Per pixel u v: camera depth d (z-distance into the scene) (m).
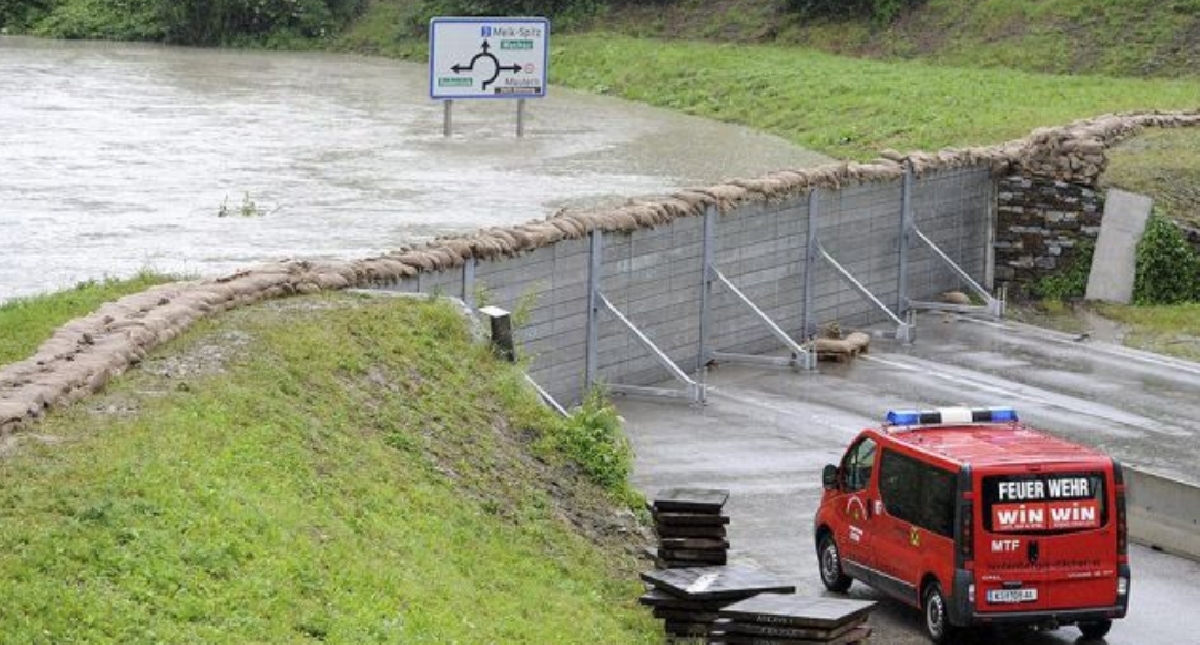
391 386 45.84
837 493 45.25
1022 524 40.28
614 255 65.19
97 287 53.22
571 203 89.94
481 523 40.94
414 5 196.62
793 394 67.44
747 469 56.88
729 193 71.25
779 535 50.25
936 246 84.62
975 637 42.47
